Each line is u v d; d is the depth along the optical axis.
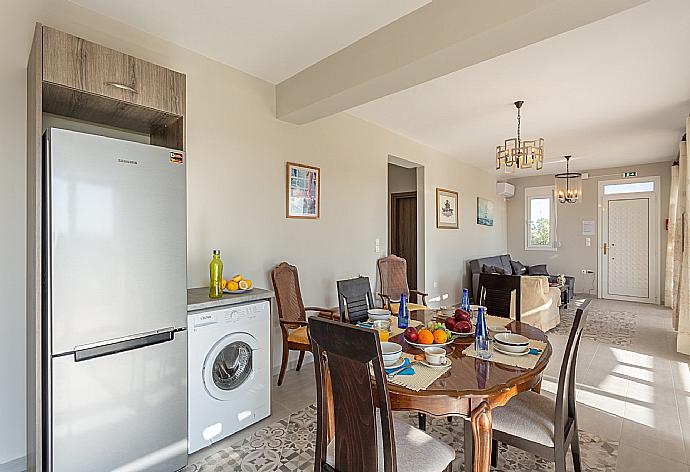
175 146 2.30
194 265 2.83
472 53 2.23
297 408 2.76
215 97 2.97
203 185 2.89
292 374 3.45
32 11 2.13
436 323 2.24
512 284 2.86
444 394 1.43
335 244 4.07
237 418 2.41
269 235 3.38
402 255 6.93
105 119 2.30
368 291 2.99
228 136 3.06
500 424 1.73
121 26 2.45
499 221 8.55
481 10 2.01
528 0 1.83
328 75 2.93
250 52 2.86
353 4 2.27
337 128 4.11
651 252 7.11
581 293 7.94
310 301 3.77
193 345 2.18
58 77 1.76
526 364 1.73
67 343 1.68
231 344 2.38
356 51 2.71
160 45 2.64
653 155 6.38
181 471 2.04
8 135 2.06
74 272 1.70
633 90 3.53
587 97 3.71
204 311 2.23
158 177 2.00
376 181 4.66
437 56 2.26
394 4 2.28
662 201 6.99
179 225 2.09
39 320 1.68
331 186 4.03
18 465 2.06
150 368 1.96
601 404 2.83
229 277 3.06
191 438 2.16
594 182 7.78
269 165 3.39
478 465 1.47
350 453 1.39
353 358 1.31
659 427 2.49
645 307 6.62
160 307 2.00
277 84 3.42
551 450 1.61
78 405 1.71
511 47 2.16
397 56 2.44
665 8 2.25
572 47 2.73
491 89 3.51
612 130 4.86
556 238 8.26
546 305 4.83
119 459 1.84
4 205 2.05
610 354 3.99
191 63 2.82
